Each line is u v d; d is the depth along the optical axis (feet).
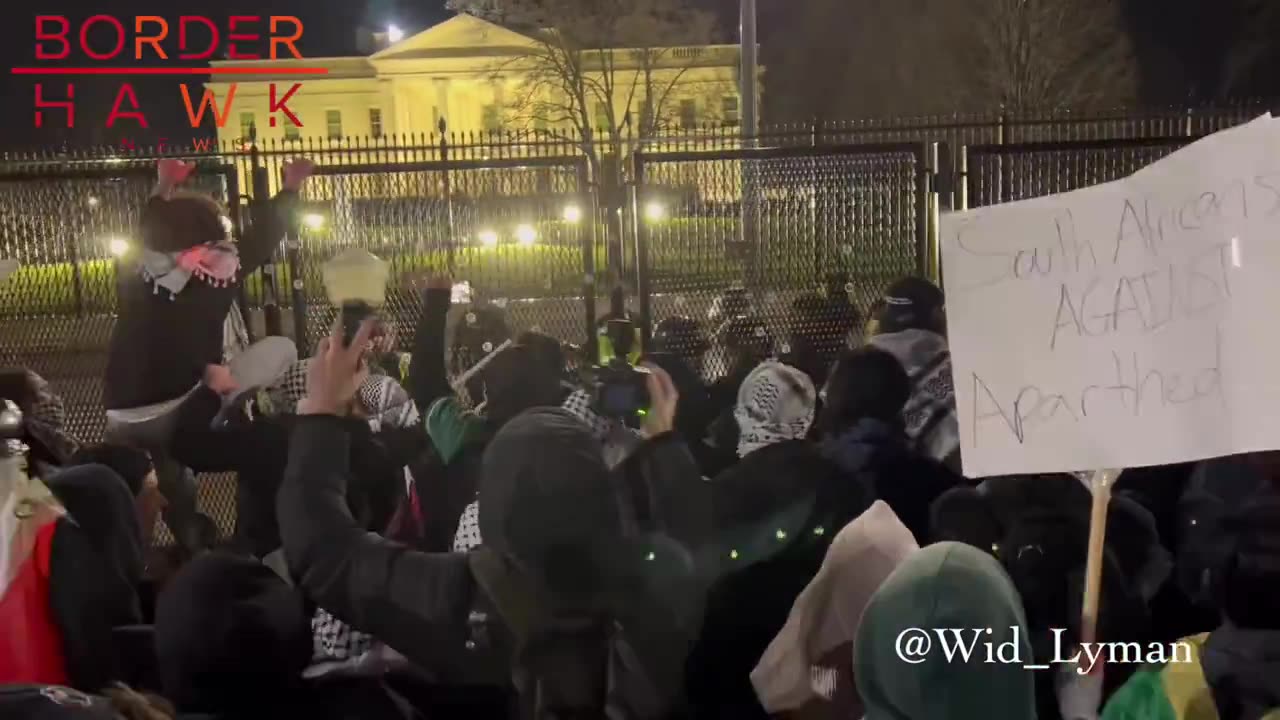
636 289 26.86
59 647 8.22
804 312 25.13
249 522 10.02
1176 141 24.50
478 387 13.05
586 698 6.57
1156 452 6.72
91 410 23.53
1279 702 6.87
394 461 9.79
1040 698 7.73
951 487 9.80
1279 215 6.66
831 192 26.68
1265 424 6.65
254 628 6.86
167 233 12.45
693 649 7.77
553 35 102.42
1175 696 7.11
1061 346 6.89
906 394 10.06
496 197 25.76
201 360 12.56
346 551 7.25
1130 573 8.17
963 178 25.85
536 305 26.71
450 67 163.12
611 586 6.68
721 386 15.17
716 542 8.39
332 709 7.89
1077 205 6.92
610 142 25.12
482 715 8.01
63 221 24.04
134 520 9.20
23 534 8.11
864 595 7.78
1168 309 6.76
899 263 26.71
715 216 26.89
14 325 24.62
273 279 23.59
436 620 7.06
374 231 25.40
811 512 8.64
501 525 6.50
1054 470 6.86
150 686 8.34
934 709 5.76
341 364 7.81
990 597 5.90
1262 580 7.30
